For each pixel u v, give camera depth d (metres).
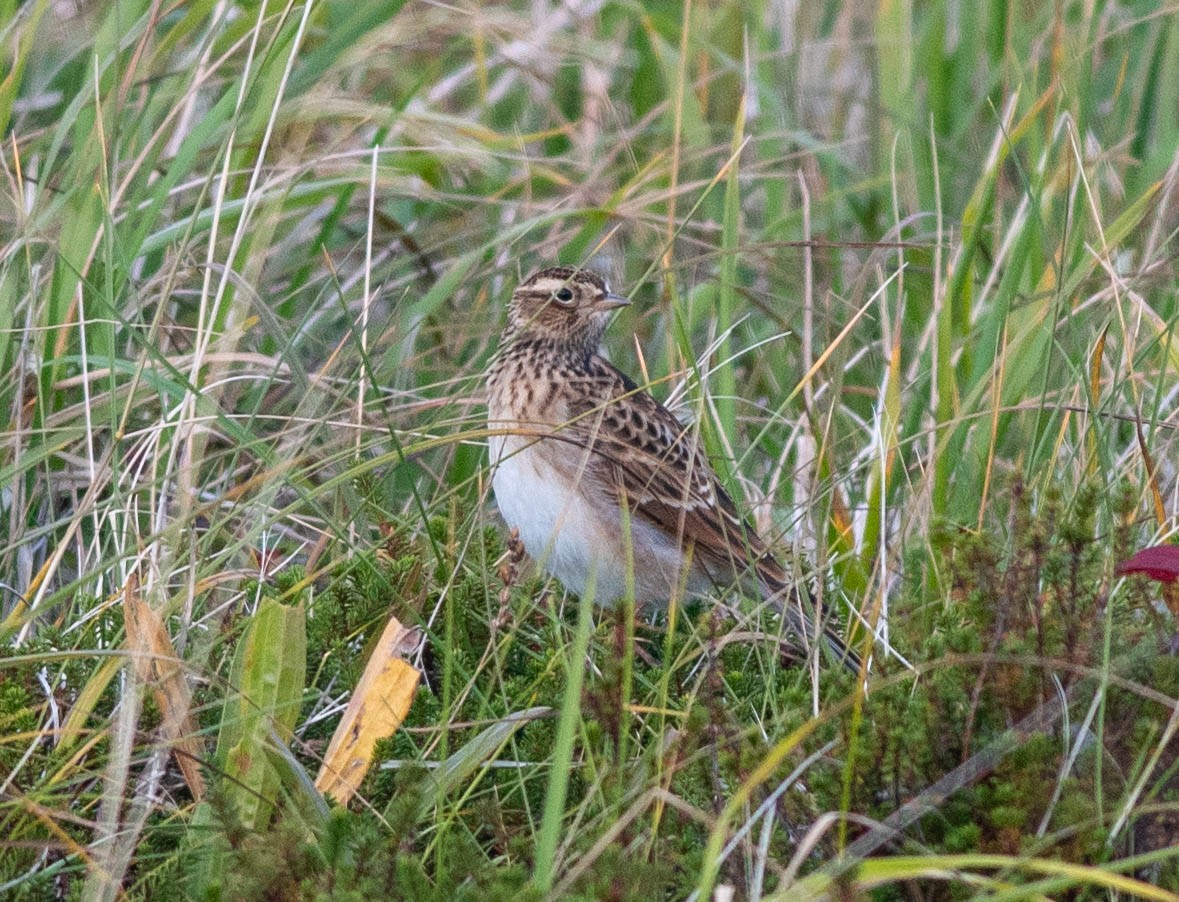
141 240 11.98
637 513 11.68
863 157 17.03
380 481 11.27
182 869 7.75
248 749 8.01
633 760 8.40
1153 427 11.06
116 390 11.55
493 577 10.44
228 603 9.70
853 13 18.08
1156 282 13.69
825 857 7.48
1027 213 12.93
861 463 12.11
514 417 11.95
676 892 7.56
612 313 12.84
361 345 11.27
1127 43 16.52
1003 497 11.09
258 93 13.84
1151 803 7.38
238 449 10.47
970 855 6.78
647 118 15.66
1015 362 11.89
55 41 14.98
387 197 15.17
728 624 10.12
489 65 17.23
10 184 12.84
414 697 9.20
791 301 13.99
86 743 8.15
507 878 6.81
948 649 8.23
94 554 10.55
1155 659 7.87
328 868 7.28
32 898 7.63
